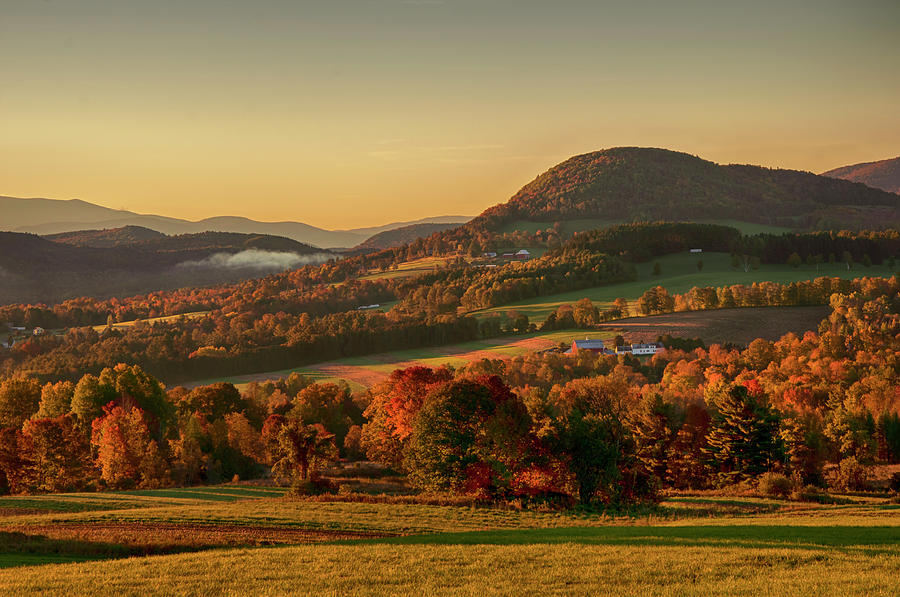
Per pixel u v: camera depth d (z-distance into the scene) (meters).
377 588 28.16
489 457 62.06
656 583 28.08
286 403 138.25
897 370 150.25
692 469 85.06
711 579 28.27
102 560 34.31
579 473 62.12
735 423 81.56
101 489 78.69
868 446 81.38
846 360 156.25
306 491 64.75
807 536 37.16
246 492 68.50
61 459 77.75
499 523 47.78
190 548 37.72
